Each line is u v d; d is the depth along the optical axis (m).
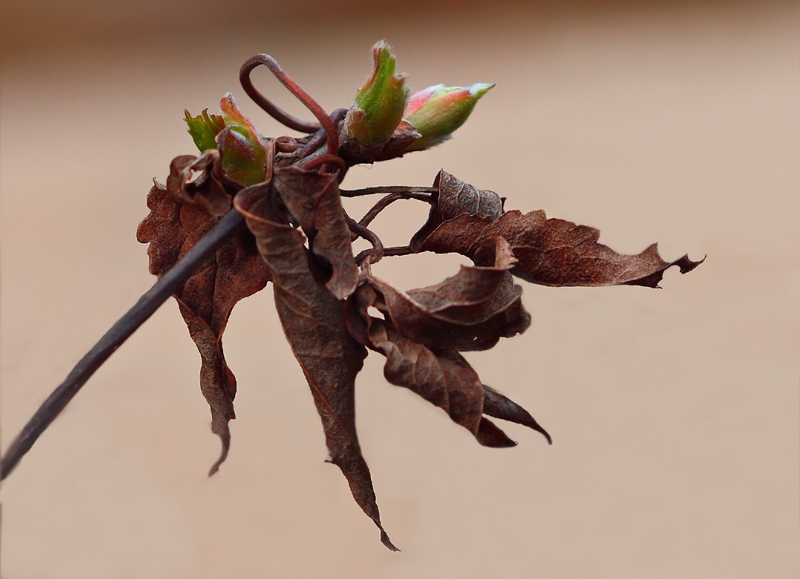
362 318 0.40
